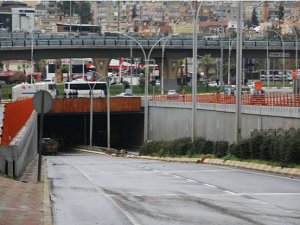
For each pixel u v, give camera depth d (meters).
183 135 94.75
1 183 28.67
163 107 107.62
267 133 47.38
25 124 56.50
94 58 158.75
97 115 132.88
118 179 36.72
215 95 83.00
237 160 48.53
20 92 127.31
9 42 139.38
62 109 119.94
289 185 30.88
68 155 102.62
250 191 28.11
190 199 25.30
